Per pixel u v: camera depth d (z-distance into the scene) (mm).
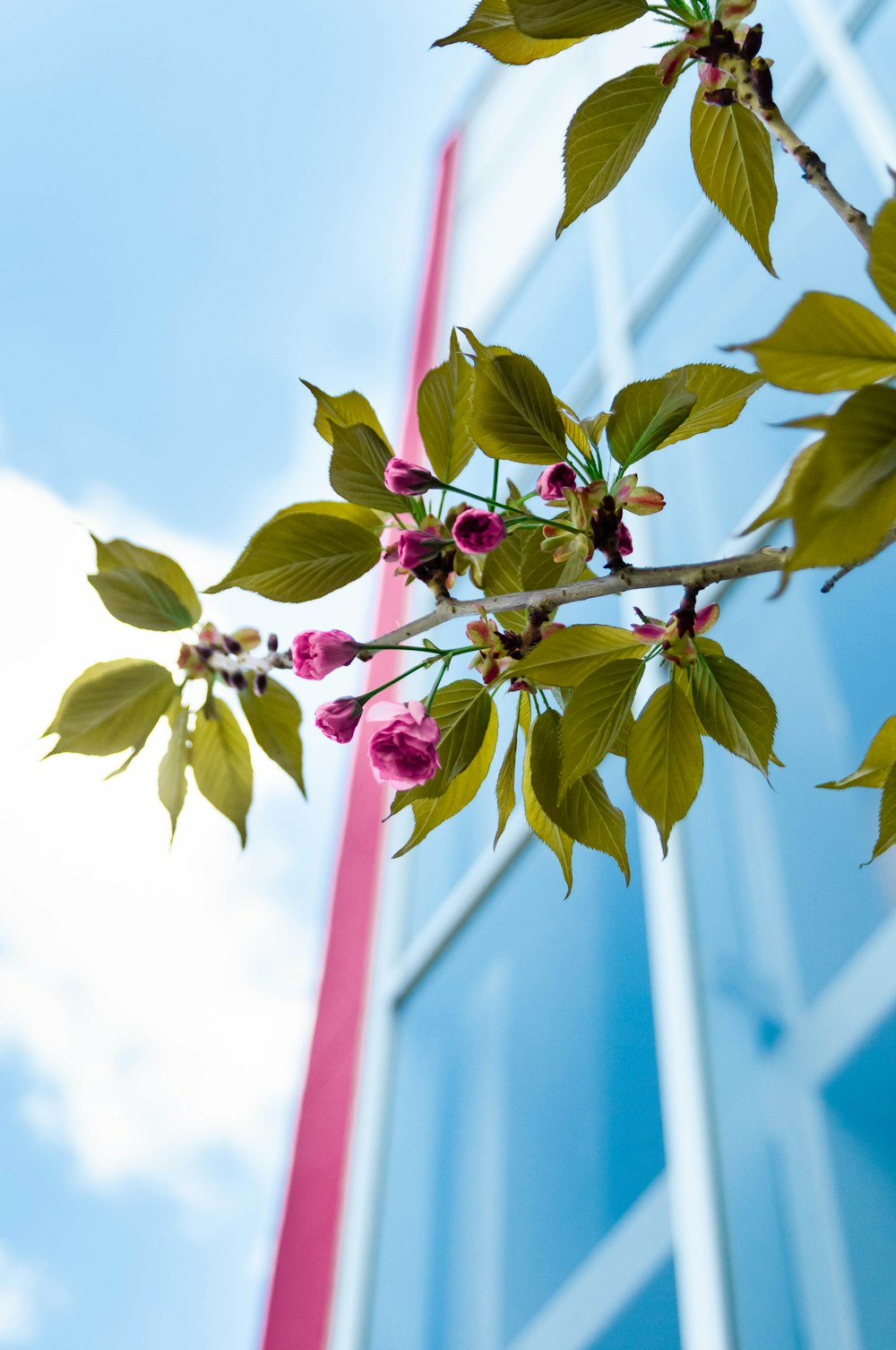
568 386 2350
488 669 624
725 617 1440
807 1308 886
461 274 3584
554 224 2986
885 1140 893
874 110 1531
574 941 1479
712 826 1270
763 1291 923
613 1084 1248
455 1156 1521
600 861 1496
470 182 3939
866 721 1110
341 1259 1652
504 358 609
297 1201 1750
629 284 2279
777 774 1206
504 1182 1381
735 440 1575
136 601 667
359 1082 1882
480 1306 1314
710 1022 1125
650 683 1342
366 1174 1704
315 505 660
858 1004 968
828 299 447
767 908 1129
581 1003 1395
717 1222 980
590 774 611
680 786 586
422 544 633
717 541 1509
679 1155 1061
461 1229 1429
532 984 1537
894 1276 837
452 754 624
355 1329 1521
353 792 2449
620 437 613
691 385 614
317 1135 1839
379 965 2049
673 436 626
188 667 673
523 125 3619
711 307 1869
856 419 429
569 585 609
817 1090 967
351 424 659
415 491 628
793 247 1659
